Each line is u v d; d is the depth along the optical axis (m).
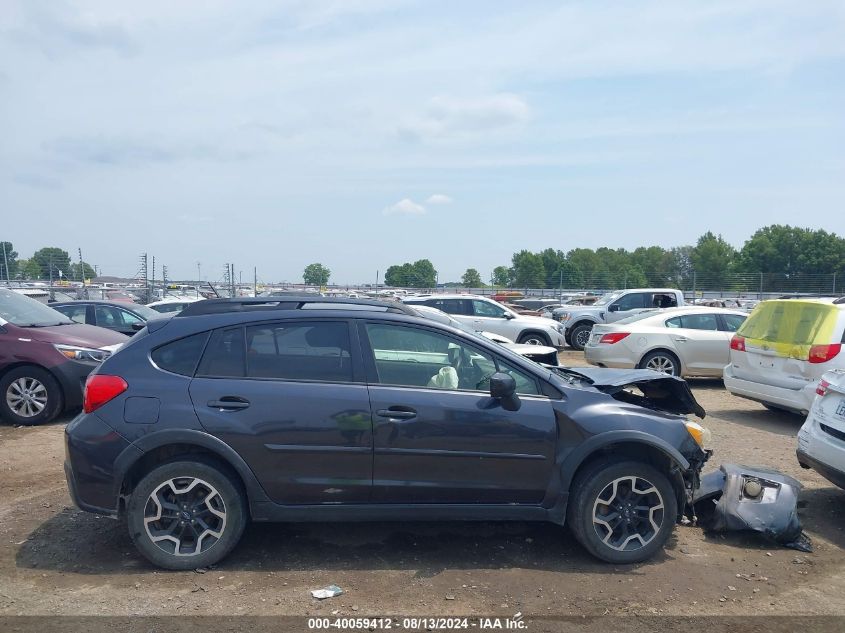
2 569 4.33
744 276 36.31
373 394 4.46
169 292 26.52
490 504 4.55
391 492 4.45
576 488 4.54
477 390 4.62
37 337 8.52
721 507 5.11
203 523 4.36
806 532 5.30
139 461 4.36
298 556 4.59
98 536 4.88
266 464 4.35
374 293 29.16
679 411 5.51
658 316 12.72
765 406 9.77
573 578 4.34
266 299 4.90
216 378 4.43
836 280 34.78
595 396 4.71
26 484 6.07
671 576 4.41
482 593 4.11
